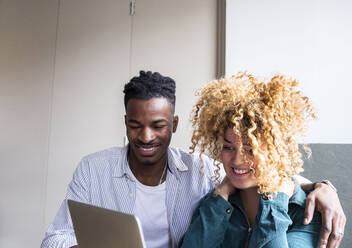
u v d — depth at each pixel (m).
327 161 1.88
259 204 1.05
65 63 2.82
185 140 2.57
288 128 1.04
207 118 1.11
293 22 2.38
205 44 2.61
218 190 1.18
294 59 2.36
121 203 1.33
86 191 1.35
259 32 2.40
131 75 2.70
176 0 2.68
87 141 2.75
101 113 2.74
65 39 2.83
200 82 2.60
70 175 2.77
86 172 1.37
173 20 2.67
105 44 2.76
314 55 2.35
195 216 1.26
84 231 0.90
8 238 2.84
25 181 2.84
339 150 1.90
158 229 1.33
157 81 1.21
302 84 2.33
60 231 1.22
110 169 1.37
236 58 2.40
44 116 2.83
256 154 0.98
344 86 2.31
